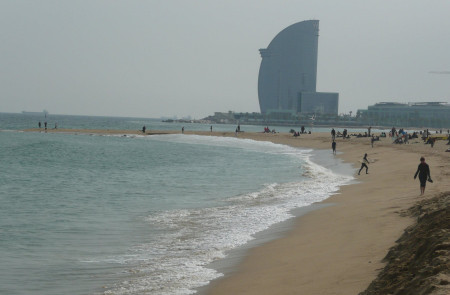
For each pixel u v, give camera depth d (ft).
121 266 47.60
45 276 44.88
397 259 37.27
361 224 58.29
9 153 223.10
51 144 291.17
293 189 101.19
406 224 53.78
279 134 426.51
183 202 88.69
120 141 354.33
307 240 53.72
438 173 106.63
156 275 44.11
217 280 41.78
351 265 40.96
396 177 109.40
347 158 183.11
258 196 92.79
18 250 54.39
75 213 77.87
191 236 59.72
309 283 37.93
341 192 93.30
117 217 73.97
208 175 138.72
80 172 150.41
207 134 446.60
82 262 49.24
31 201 90.94
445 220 41.42
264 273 42.50
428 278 28.14
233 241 56.03
